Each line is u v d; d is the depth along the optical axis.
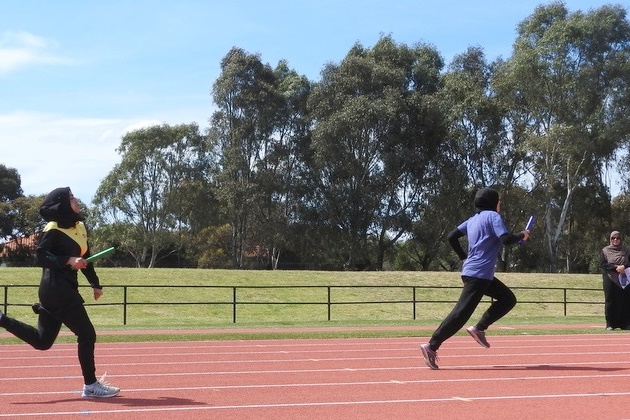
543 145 57.78
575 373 11.12
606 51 59.12
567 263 73.12
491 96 64.81
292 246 71.06
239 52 70.38
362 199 65.06
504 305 11.61
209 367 11.98
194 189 77.12
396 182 66.88
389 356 13.58
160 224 78.31
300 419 7.74
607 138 58.19
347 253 68.19
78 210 8.93
